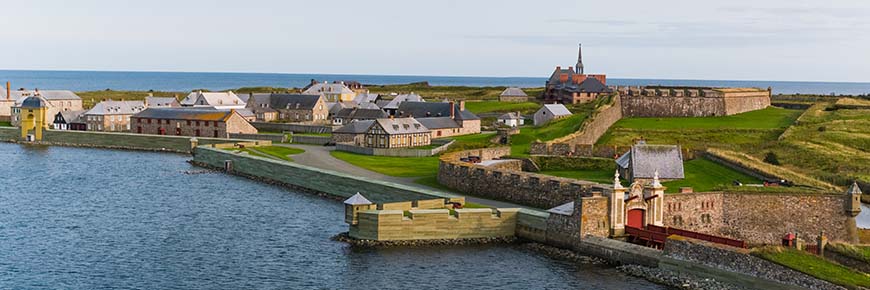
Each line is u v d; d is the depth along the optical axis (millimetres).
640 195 82438
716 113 186250
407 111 199125
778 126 165500
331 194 117625
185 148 182000
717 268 67688
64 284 70500
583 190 89188
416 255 79438
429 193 98938
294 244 84375
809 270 62688
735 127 163000
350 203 84375
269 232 90188
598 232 80500
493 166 116312
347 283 71125
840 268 63594
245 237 87812
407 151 150500
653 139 150375
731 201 88562
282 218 98375
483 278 72250
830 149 130875
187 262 77812
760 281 64688
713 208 88000
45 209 103875
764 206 88625
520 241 84938
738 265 66625
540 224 83750
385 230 83188
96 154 175000
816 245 70812
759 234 88438
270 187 125688
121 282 71312
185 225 94188
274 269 75375
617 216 80938
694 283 68438
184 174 140625
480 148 143625
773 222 88500
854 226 87812
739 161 108062
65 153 176625
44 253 80750
